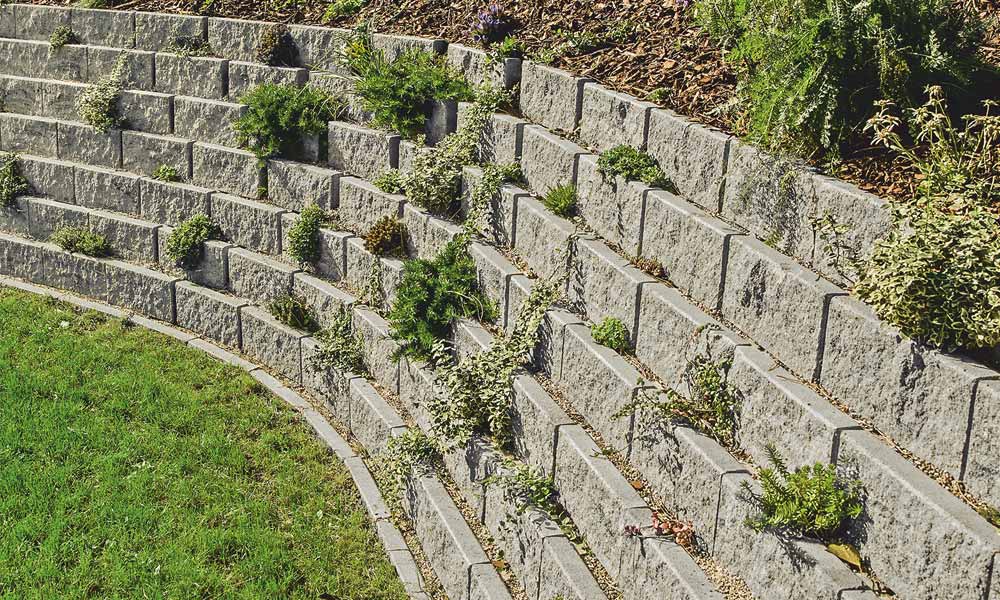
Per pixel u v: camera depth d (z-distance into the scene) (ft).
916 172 18.20
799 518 14.93
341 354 29.53
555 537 19.60
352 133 33.24
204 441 27.66
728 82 23.86
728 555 16.53
